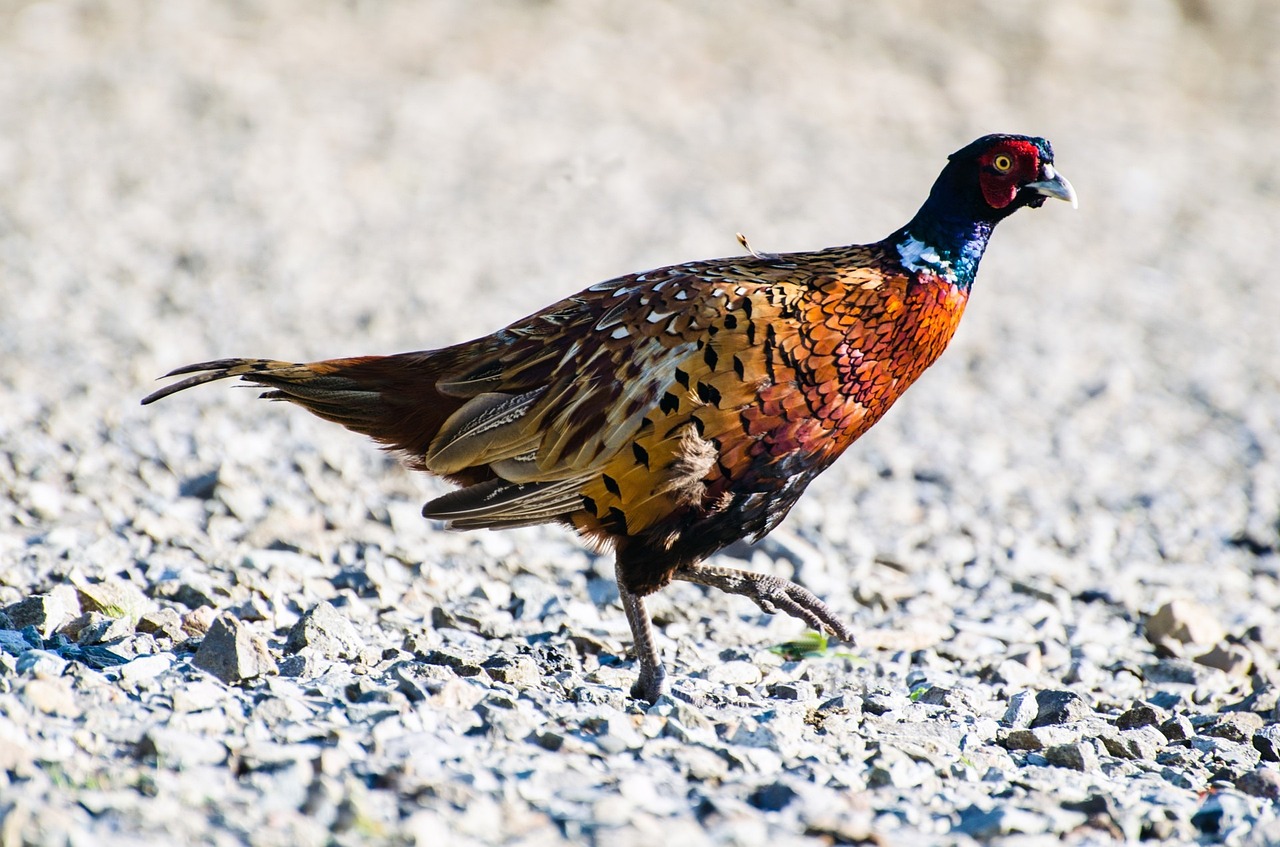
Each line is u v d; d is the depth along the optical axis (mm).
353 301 40844
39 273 40156
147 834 9281
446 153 57625
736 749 12195
